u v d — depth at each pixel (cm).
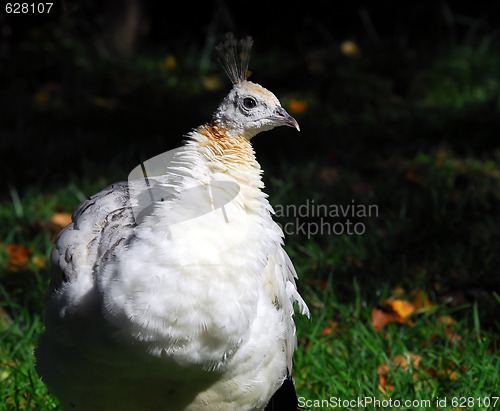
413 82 1221
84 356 402
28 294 667
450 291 687
